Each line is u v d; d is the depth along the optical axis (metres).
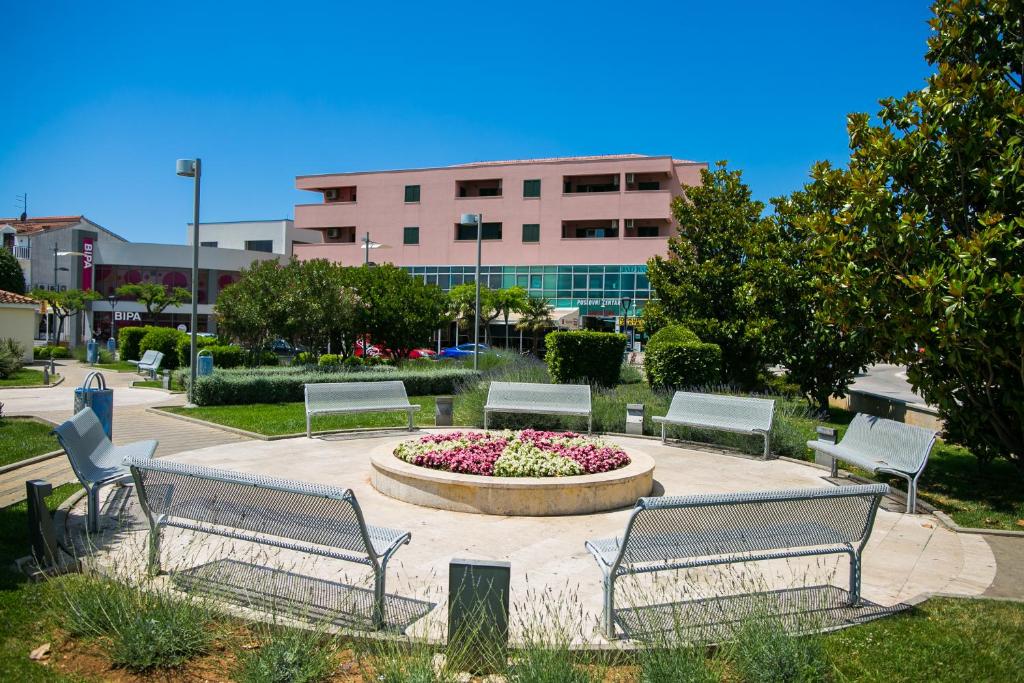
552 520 6.78
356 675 3.59
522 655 3.55
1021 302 6.96
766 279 15.07
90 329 53.22
